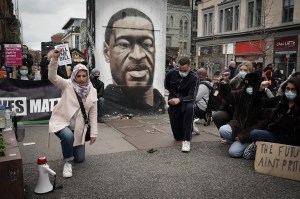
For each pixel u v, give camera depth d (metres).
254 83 4.97
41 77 12.35
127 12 8.53
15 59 10.81
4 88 7.41
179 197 3.66
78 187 3.91
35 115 7.64
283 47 26.12
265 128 4.88
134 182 4.08
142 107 9.02
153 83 9.09
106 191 3.80
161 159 5.02
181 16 58.38
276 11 26.81
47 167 3.75
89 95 4.38
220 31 35.12
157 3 8.85
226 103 5.75
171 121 5.98
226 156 5.20
